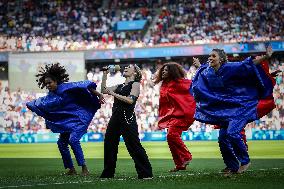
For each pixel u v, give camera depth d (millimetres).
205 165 17922
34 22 54844
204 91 12719
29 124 46094
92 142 40438
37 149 32188
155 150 28953
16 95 48031
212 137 40188
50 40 51531
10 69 48469
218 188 10523
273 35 49156
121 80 45562
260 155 23344
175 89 15836
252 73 12234
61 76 14633
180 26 51938
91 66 50781
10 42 51250
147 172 12781
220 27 51031
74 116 14500
